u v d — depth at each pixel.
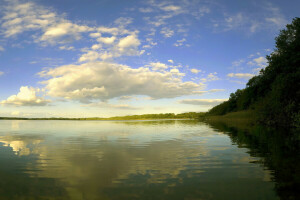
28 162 8.09
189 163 7.79
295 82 28.33
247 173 6.42
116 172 6.69
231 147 11.24
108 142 13.81
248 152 9.72
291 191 4.98
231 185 5.41
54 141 14.44
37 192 5.09
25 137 17.14
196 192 5.01
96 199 4.65
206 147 11.38
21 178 6.13
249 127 27.09
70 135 18.86
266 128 24.53
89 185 5.54
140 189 5.23
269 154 9.15
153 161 8.18
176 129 26.05
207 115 124.94
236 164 7.53
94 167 7.32
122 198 4.70
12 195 4.90
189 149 10.81
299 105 26.27
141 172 6.69
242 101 86.62
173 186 5.40
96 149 11.02
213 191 5.05
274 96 29.64
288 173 6.35
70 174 6.50
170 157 8.88
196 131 22.34
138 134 19.52
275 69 39.62
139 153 9.84
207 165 7.47
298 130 21.06
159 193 4.96
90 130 25.52
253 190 5.08
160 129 26.44
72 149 11.06
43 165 7.62
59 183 5.70
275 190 5.05
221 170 6.81
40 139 15.64
